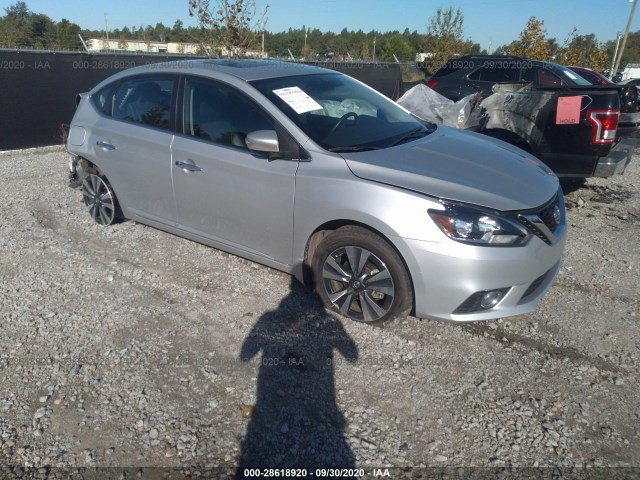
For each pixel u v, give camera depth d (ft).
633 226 18.95
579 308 13.05
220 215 13.66
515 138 21.48
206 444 8.84
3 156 29.55
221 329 11.91
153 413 9.46
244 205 12.97
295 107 12.80
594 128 19.06
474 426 9.23
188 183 13.98
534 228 10.73
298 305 12.85
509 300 10.87
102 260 15.39
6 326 12.07
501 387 10.20
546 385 10.28
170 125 14.43
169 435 9.00
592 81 49.03
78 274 14.53
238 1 31.27
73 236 17.10
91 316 12.44
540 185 11.68
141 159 15.02
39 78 31.09
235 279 14.14
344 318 12.26
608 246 17.01
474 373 10.57
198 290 13.58
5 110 30.09
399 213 10.66
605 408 9.69
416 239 10.53
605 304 13.26
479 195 10.64
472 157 12.40
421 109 24.08
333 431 9.13
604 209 20.98
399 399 9.86
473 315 10.78
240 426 9.20
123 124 15.64
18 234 17.28
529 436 9.04
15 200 20.75
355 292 11.80
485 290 10.53
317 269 12.28
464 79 33.71
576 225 19.02
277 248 12.83
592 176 19.84
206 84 13.89
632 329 12.16
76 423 9.26
